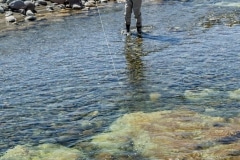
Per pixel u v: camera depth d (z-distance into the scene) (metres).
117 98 10.89
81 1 28.39
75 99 11.03
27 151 8.17
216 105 9.96
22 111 10.42
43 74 13.45
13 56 16.08
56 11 26.03
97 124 9.31
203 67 12.99
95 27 21.02
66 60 15.00
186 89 11.21
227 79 11.79
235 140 7.96
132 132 8.70
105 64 14.17
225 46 15.38
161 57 14.55
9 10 25.06
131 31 19.59
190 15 22.77
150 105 10.23
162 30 19.25
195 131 8.48
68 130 9.09
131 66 13.73
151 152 7.71
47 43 17.97
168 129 8.66
